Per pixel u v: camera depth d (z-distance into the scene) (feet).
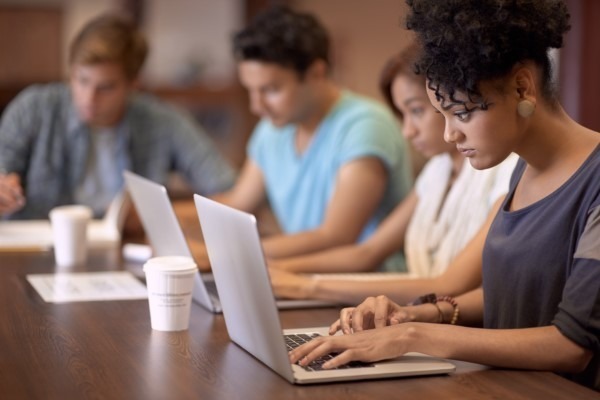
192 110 20.53
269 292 4.48
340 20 20.93
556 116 5.13
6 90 16.46
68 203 11.59
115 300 6.77
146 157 11.73
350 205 9.21
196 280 6.36
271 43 9.20
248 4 21.06
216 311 6.32
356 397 4.34
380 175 9.36
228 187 11.89
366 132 9.40
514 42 4.68
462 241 7.52
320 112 9.84
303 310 6.58
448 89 4.76
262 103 9.55
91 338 5.56
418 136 7.72
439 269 7.73
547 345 4.78
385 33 20.51
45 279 7.67
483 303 5.90
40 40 21.40
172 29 21.49
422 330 4.91
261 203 11.25
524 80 4.82
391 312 5.55
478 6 4.69
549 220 5.18
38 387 4.52
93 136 11.54
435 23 4.77
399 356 4.93
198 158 11.89
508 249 5.42
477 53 4.63
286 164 10.37
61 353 5.19
